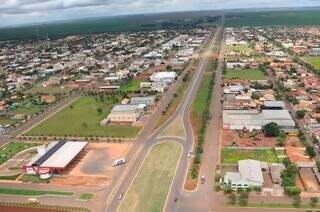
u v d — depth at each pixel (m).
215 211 120.31
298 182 135.00
